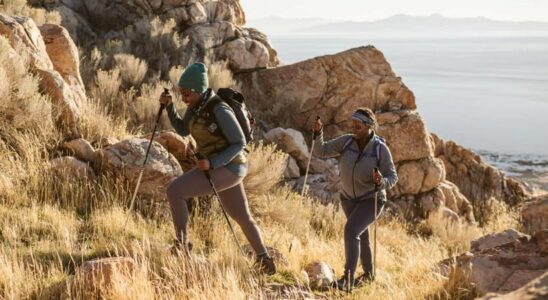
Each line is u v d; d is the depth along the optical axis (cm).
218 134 502
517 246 551
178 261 524
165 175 734
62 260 521
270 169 912
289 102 1634
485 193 1875
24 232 562
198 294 460
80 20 1619
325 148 614
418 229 1361
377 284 612
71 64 1002
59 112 833
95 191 709
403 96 1620
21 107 790
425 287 555
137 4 1673
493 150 6456
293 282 566
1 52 818
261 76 1670
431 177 1528
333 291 567
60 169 724
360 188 595
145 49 1545
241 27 1842
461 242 1245
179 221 535
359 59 1631
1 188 657
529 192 2039
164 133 833
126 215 654
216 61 1645
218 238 674
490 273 521
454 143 1936
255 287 525
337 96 1631
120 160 738
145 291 453
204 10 1728
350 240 586
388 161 589
